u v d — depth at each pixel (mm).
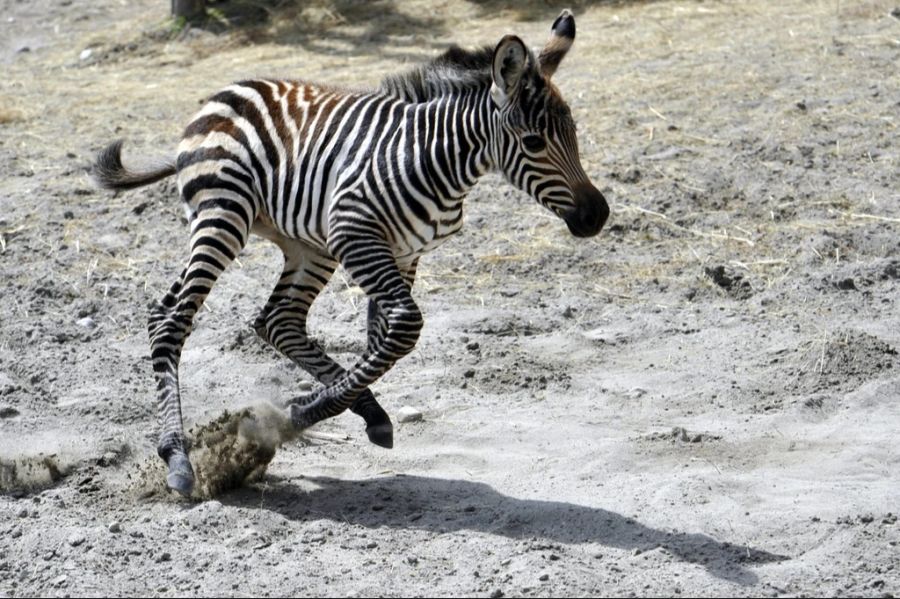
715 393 12734
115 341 14430
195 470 10500
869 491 10258
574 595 8477
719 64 22750
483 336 14398
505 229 17422
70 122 22188
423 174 10172
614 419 12203
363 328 14672
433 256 16719
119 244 17172
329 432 12125
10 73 26469
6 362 13531
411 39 25812
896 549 9164
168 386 10344
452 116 10250
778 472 10844
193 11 28312
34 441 11484
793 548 9320
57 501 10227
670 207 17594
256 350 13977
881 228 16703
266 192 10695
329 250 10398
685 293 15461
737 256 16328
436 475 10977
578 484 10594
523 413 12383
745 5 26375
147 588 8695
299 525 9758
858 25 24281
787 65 22406
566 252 16656
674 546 9281
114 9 31266
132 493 10516
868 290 15234
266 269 16594
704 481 10438
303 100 10875
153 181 11961
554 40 10531
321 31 27062
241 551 9266
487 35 25594
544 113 9805
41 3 32031
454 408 12547
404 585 8688
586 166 18844
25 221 17797
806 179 18141
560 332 14539
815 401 12289
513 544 9344
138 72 25750
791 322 14391
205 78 24594
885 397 12359
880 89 20984
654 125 20234
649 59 23391
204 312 15242
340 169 10367
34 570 9000
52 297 15539
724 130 19875
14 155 20422
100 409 12258
